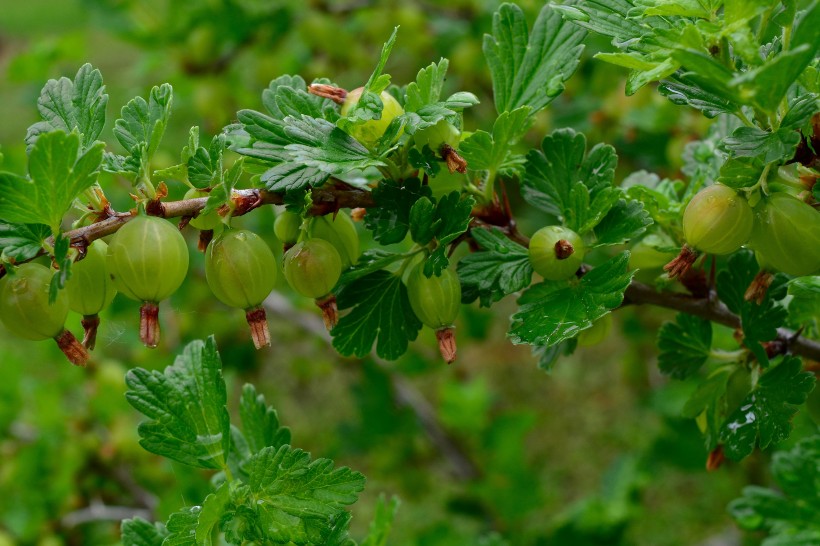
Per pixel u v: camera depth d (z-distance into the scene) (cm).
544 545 107
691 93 56
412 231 56
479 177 59
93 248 55
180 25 110
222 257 55
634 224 57
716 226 55
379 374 121
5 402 100
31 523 95
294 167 55
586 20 56
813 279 56
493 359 180
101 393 97
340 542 55
